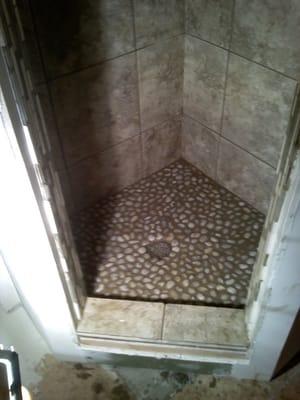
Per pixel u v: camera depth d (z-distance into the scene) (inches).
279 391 49.8
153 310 50.0
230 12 51.6
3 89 24.9
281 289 36.1
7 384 33.4
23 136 28.4
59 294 40.9
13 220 33.1
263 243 40.1
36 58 48.0
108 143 64.0
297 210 29.3
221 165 69.2
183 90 67.0
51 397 50.2
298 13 44.4
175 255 61.1
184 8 57.4
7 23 25.0
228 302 55.3
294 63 48.1
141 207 68.8
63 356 52.0
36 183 31.4
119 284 57.9
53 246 36.6
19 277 39.3
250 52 52.3
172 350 47.9
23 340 48.7
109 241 63.6
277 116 54.3
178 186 72.2
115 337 47.9
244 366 48.3
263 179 62.6
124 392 50.3
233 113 60.6
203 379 51.1
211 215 66.7
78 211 68.2
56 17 46.9
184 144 74.8
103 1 49.5
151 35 56.9
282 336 41.8
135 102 62.5
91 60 53.4
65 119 56.2
